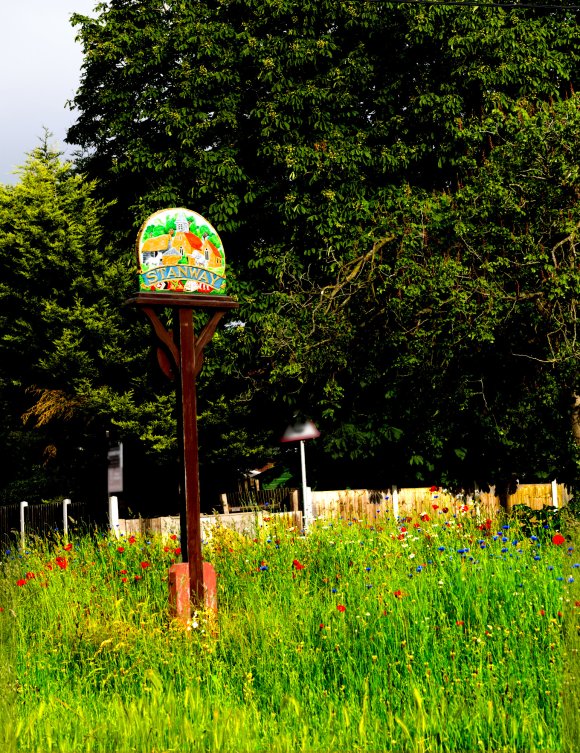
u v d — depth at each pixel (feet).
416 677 21.66
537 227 62.85
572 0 81.56
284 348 71.72
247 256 84.07
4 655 25.77
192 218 32.73
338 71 80.94
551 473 84.23
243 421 85.05
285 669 23.40
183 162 82.38
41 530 66.90
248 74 84.69
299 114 80.33
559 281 59.67
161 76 86.79
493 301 62.49
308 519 60.54
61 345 85.05
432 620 25.98
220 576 35.01
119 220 95.20
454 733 17.72
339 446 75.46
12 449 107.14
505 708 18.79
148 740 18.25
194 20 84.74
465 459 80.18
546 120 63.72
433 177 82.28
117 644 25.07
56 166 95.35
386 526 41.93
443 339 65.82
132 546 41.34
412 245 67.67
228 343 79.25
